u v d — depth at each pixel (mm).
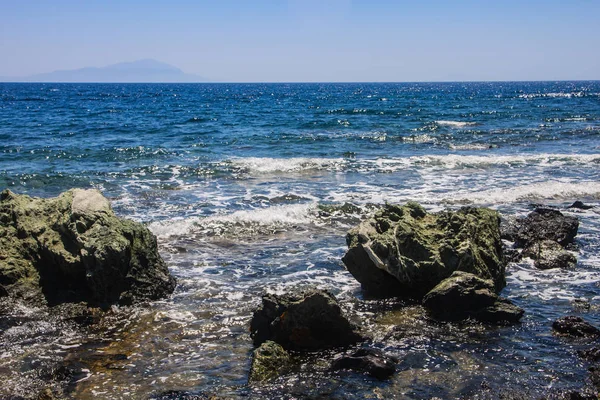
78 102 84500
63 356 8406
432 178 22719
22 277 10844
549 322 9602
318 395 7219
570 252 13266
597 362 8070
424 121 48531
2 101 84938
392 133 38625
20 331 9281
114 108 67562
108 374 7840
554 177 22969
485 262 11242
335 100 98312
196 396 7156
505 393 7184
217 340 8992
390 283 11023
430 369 7902
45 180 21344
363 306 10398
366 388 7383
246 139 34250
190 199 18781
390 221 11555
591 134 38094
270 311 8812
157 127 41469
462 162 26219
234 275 12070
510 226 15266
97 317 9914
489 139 35625
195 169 23875
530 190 19922
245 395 7215
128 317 9906
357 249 11109
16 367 8016
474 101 91375
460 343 8773
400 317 9867
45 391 7219
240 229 15367
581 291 11172
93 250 10438
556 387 7359
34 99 93812
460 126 44188
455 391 7293
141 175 22719
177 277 11898
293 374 7773
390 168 24812
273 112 60781
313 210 17047
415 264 10703
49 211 11836
